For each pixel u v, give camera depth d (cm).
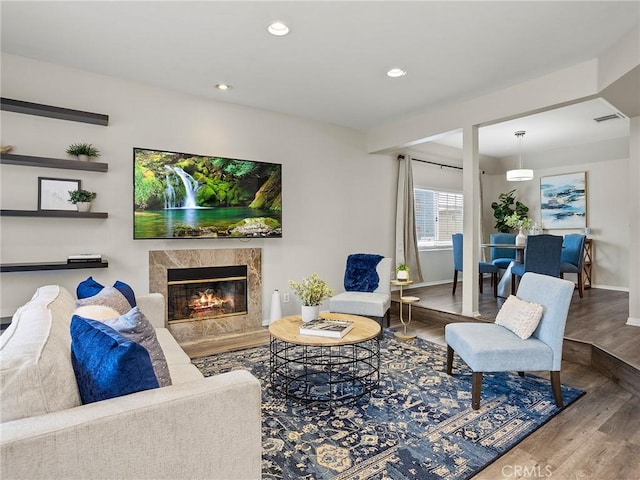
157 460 117
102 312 186
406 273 420
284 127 455
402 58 307
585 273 637
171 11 241
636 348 304
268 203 431
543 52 298
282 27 260
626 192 601
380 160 558
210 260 404
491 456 190
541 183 704
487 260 741
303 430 216
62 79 321
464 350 258
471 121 404
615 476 175
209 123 400
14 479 96
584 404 249
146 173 356
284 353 355
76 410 111
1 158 289
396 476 174
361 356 345
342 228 513
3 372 107
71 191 324
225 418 129
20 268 287
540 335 256
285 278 461
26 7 236
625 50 272
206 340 394
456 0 230
